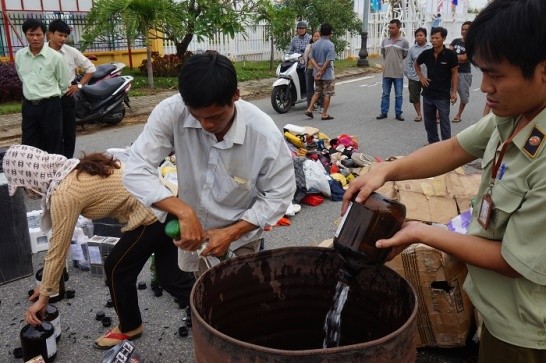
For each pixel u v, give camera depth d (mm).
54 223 2740
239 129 2240
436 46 7508
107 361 2863
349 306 2098
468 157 1934
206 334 1557
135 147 2352
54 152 6414
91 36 13086
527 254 1498
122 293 3125
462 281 2938
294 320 2176
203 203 2416
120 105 9266
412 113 10852
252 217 2309
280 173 2328
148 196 2242
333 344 1961
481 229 1676
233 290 2020
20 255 4059
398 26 9750
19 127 8961
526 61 1364
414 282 2941
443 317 2961
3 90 10664
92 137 8633
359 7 23391
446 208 3447
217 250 2256
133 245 2984
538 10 1336
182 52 14734
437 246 1646
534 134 1497
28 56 6141
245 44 18750
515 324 1702
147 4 12344
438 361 3045
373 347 1438
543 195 1448
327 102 9992
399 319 1855
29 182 2859
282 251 2068
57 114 6328
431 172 1954
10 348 3279
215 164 2320
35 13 13562
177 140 2354
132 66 15391
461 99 9688
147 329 3449
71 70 7180
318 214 5406
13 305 3756
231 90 2031
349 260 1764
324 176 5816
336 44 19391
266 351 1420
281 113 10734
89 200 2805
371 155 7535
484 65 1437
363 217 1740
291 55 10938
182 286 3191
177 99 2318
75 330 3463
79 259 4227
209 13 14031
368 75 17562
